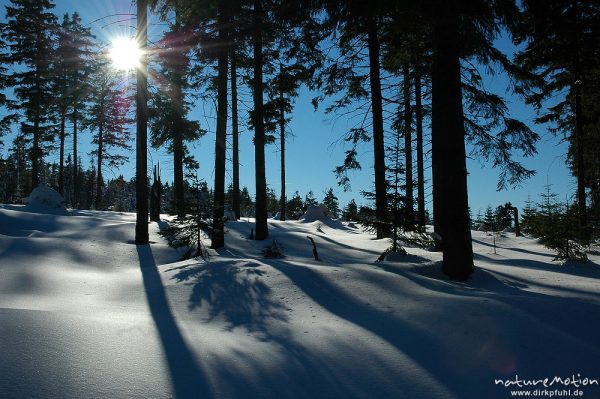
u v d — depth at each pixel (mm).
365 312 6180
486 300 6301
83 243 12438
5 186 50469
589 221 20172
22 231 14883
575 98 20547
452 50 9312
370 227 11617
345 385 3609
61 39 29625
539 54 16922
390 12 9453
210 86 18062
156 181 22594
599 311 5820
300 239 16734
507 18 8844
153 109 23266
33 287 7473
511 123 10766
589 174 24234
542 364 4066
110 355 4008
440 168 9648
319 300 6816
